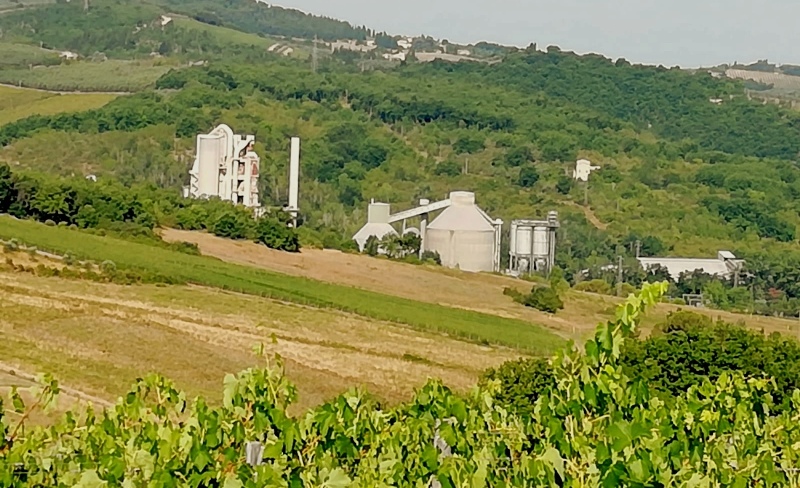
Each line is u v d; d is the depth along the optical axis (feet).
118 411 35.17
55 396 35.32
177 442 32.07
